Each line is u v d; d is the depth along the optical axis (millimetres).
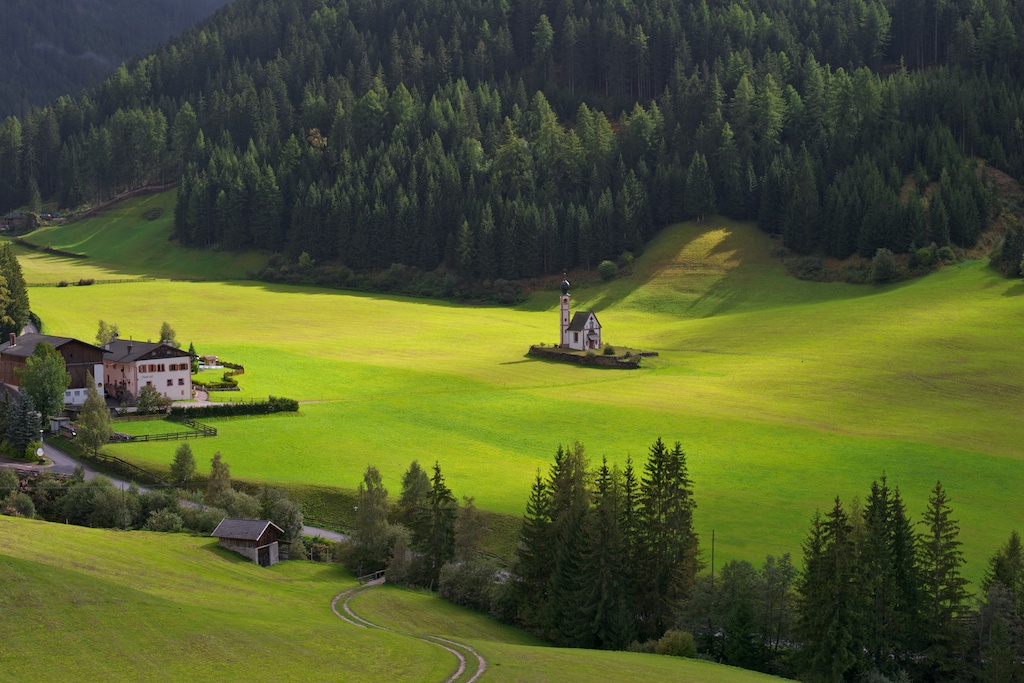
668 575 108688
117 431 164250
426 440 169500
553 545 110812
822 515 131625
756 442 169875
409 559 117562
